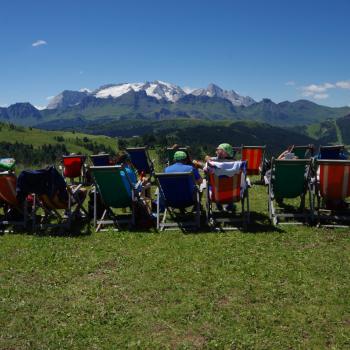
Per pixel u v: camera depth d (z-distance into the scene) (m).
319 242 6.30
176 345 4.06
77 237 6.95
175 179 6.91
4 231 7.38
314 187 7.30
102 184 7.13
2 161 7.74
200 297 4.83
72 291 5.09
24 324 4.46
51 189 6.93
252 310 4.52
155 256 6.00
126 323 4.41
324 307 4.54
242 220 7.08
